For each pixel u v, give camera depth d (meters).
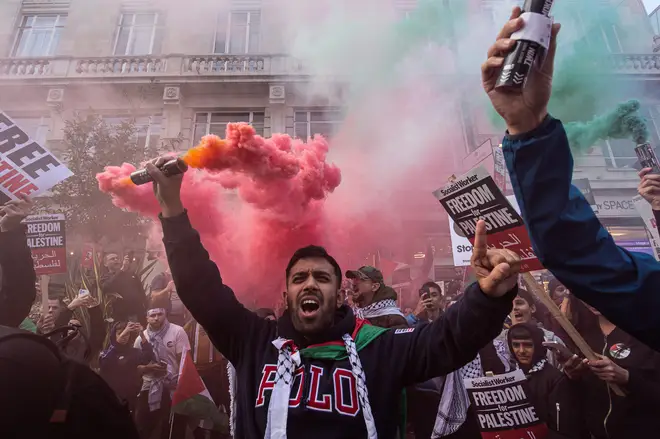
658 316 1.02
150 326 3.98
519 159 1.09
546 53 1.01
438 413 2.51
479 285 1.27
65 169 2.66
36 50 9.70
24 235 1.76
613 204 9.99
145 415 3.56
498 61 1.05
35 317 4.33
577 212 1.08
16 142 2.64
